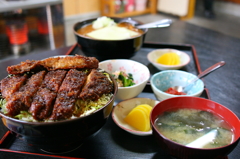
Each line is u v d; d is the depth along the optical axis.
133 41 0.44
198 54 0.57
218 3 1.86
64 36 1.03
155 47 0.61
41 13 0.91
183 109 0.31
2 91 0.27
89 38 0.43
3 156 0.28
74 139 0.25
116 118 0.33
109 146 0.30
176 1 1.56
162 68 0.47
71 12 1.46
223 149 0.23
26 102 0.24
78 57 0.30
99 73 0.29
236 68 0.51
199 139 0.26
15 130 0.24
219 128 0.28
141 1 1.62
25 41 0.95
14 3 0.83
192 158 0.24
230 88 0.43
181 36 0.69
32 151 0.29
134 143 0.30
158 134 0.25
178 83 0.42
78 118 0.23
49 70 0.30
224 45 0.63
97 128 0.27
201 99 0.31
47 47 1.01
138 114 0.32
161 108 0.30
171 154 0.25
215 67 0.39
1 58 0.91
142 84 0.37
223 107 0.29
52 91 0.26
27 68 0.29
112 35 0.47
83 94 0.26
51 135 0.24
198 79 0.40
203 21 1.55
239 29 1.42
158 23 0.49
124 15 1.56
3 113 0.24
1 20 0.86
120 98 0.38
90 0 1.49
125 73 0.42
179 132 0.27
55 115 0.24
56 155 0.28
